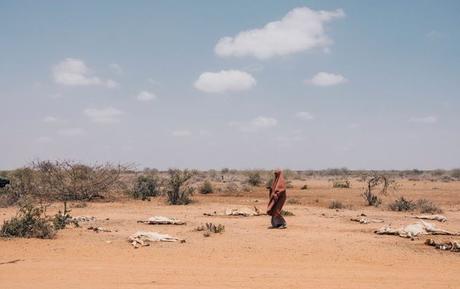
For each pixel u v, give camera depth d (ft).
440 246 48.85
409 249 48.39
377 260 43.29
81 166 109.40
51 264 40.01
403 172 315.99
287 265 40.86
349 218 74.90
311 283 34.58
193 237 54.54
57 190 106.11
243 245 49.70
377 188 154.51
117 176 111.86
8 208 89.76
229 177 229.45
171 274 36.78
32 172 109.50
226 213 79.10
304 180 233.35
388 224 67.72
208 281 34.78
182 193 102.89
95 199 108.88
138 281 34.58
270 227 63.87
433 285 34.53
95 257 43.19
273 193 63.10
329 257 44.37
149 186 120.06
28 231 53.88
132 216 75.87
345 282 35.01
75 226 61.93
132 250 46.42
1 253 44.55
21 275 36.17
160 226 64.08
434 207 88.38
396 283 34.96
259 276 36.47
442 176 265.75
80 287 32.81
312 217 75.97
